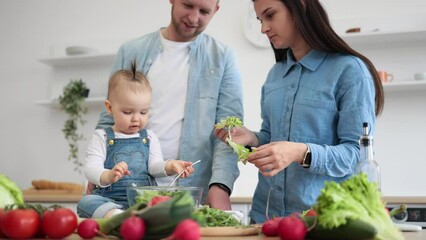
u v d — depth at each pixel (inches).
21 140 131.0
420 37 108.0
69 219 32.9
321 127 52.2
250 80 118.0
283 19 53.0
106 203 50.3
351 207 29.4
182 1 60.4
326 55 54.4
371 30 112.0
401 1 112.5
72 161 127.0
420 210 84.4
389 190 108.0
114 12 129.9
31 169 129.4
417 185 107.1
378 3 113.5
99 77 128.0
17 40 135.1
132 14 128.6
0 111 133.3
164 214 27.9
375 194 30.7
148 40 68.8
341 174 47.9
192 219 27.9
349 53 52.8
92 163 58.5
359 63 51.5
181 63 66.6
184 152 64.0
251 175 114.2
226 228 35.6
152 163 60.4
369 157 37.2
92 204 50.4
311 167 46.4
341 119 50.6
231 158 58.8
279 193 54.4
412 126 108.6
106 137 60.7
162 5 126.9
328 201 29.5
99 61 127.1
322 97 52.2
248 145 57.4
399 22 111.3
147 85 61.1
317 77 53.5
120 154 60.1
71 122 124.3
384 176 108.7
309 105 52.8
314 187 51.9
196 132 64.4
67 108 121.8
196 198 41.4
